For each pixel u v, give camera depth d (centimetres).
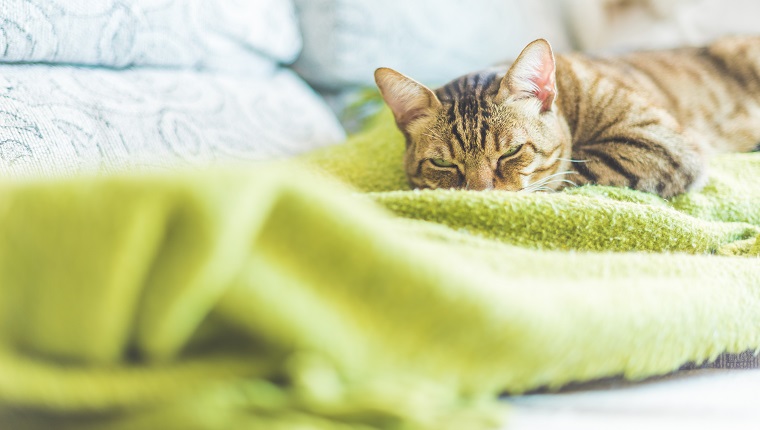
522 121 59
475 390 29
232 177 26
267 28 68
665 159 58
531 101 60
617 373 35
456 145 59
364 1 74
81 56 57
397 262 27
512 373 30
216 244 24
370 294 27
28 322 25
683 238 46
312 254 27
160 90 60
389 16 75
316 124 70
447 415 26
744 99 71
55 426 25
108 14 58
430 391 27
